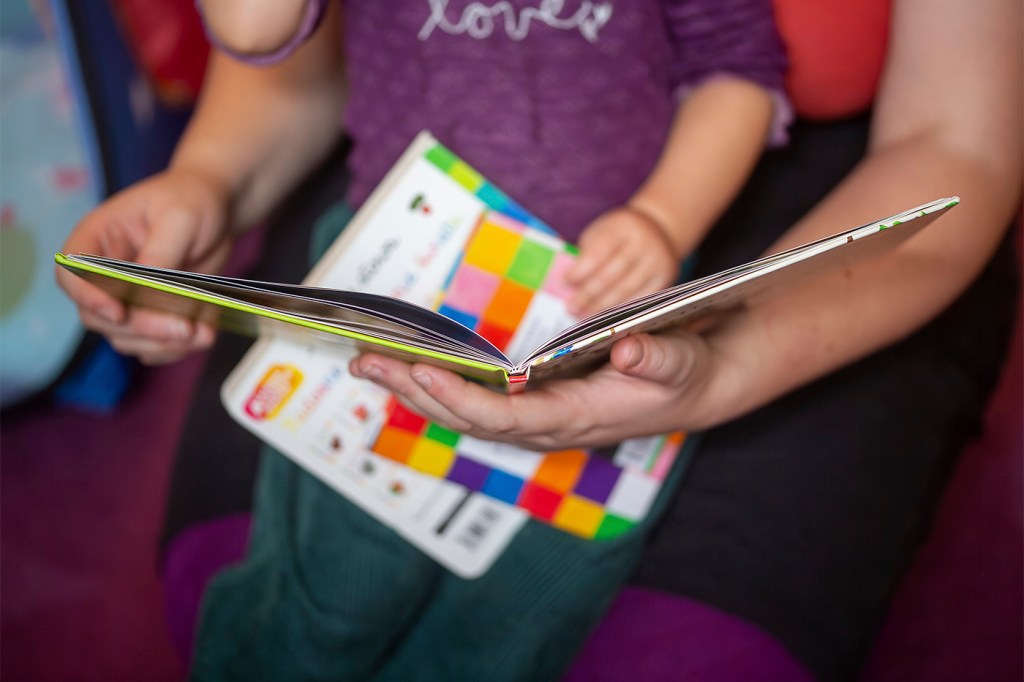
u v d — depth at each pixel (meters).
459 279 0.86
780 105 0.94
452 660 0.87
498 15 0.85
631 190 0.90
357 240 0.86
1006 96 0.81
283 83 0.97
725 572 0.87
